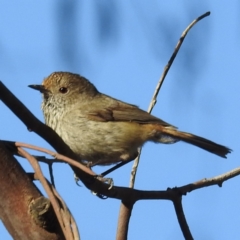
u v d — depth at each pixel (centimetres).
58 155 441
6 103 439
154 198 630
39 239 407
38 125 468
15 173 411
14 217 406
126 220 620
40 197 411
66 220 399
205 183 659
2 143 408
